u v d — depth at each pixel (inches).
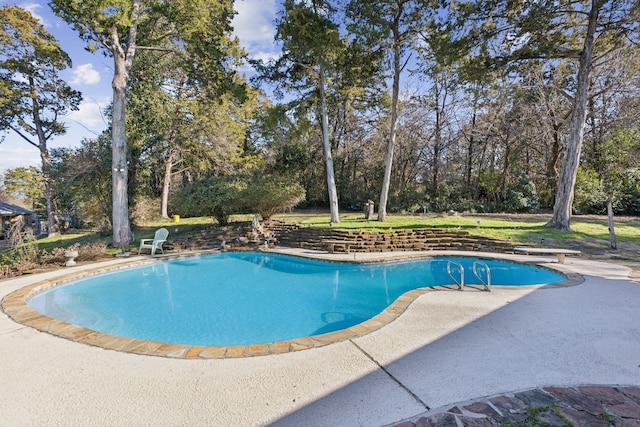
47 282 281.4
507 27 459.2
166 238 484.7
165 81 722.8
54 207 827.4
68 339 157.3
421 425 88.6
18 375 122.9
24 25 692.7
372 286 304.8
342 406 99.2
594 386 108.6
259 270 370.6
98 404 103.2
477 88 653.9
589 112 712.4
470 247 430.3
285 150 962.7
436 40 490.3
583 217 635.5
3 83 701.3
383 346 143.6
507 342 145.9
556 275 301.0
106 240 537.0
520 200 784.9
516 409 95.3
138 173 660.7
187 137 766.5
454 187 901.8
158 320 220.7
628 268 307.6
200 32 490.0
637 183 654.5
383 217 595.5
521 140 809.5
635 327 163.3
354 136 1005.2
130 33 478.0
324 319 223.0
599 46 526.6
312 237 495.8
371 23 521.7
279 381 115.5
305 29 502.6
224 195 539.8
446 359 130.0
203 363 131.0
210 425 91.7
